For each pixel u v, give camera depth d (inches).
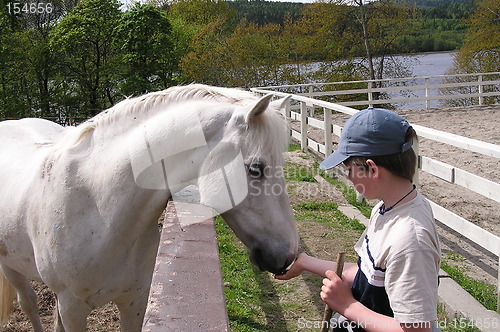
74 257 79.3
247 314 123.5
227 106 74.0
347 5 874.1
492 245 134.2
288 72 890.1
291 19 933.8
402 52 924.6
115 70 893.2
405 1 887.7
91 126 84.2
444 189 241.1
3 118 844.0
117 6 884.0
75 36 847.7
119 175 76.5
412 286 46.4
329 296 55.0
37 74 884.0
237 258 161.0
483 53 825.5
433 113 525.0
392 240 49.2
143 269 85.1
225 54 883.4
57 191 81.0
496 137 363.9
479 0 854.5
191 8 1316.4
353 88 879.1
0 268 108.2
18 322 127.1
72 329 86.9
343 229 193.0
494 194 133.2
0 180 98.7
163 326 46.1
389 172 51.5
